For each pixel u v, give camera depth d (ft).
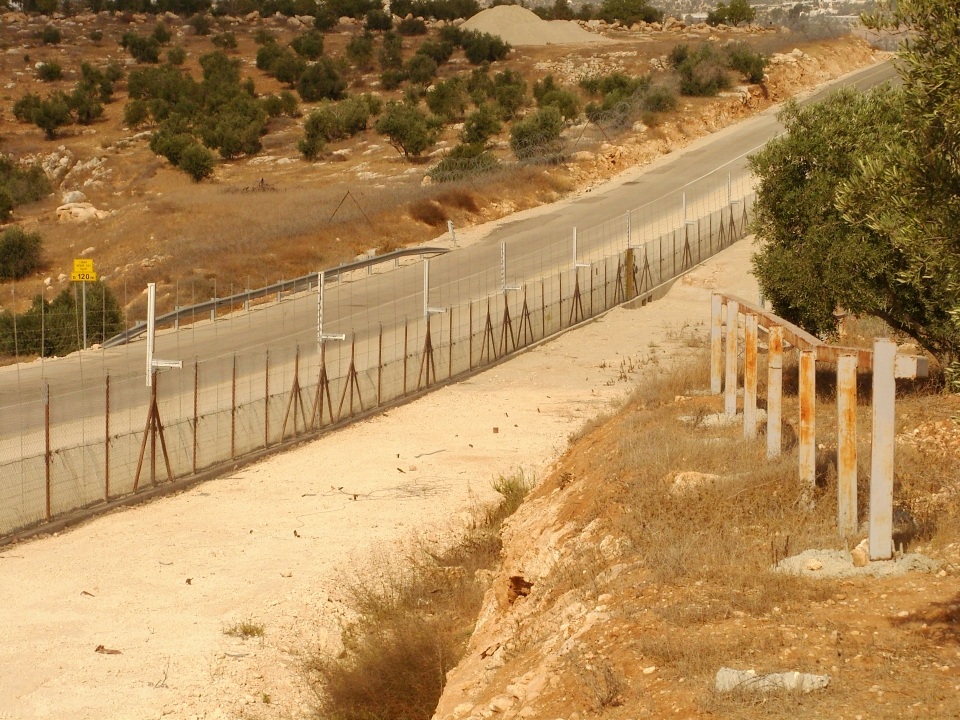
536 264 184.24
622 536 42.24
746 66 333.01
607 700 27.66
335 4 549.54
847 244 69.82
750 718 24.72
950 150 31.37
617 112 299.79
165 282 164.04
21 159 320.09
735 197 234.17
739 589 33.47
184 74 420.77
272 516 74.13
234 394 88.58
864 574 33.94
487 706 31.71
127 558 65.10
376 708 45.39
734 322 58.29
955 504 39.55
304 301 159.53
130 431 79.25
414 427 101.04
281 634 53.88
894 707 24.53
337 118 314.96
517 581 45.98
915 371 34.12
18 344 132.87
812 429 41.32
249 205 217.36
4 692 46.42
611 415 85.25
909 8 31.91
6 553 66.39
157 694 46.42
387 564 63.46
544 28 481.87
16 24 514.27
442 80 392.88
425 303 117.08
